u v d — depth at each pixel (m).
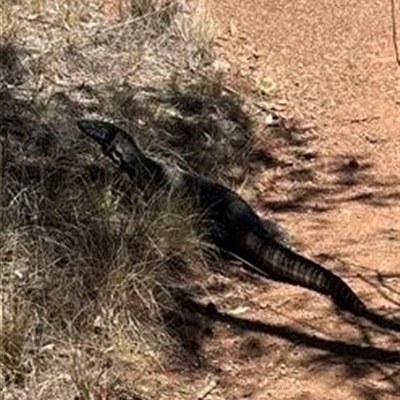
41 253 3.78
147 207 4.11
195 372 3.67
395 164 4.92
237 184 4.66
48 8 5.35
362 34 5.95
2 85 4.76
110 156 4.34
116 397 3.50
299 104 5.32
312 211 4.55
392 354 3.79
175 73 5.16
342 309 3.98
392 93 5.49
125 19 5.45
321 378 3.68
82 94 4.85
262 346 3.80
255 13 5.99
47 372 3.49
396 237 4.39
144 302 3.76
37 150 4.41
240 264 4.18
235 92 5.21
